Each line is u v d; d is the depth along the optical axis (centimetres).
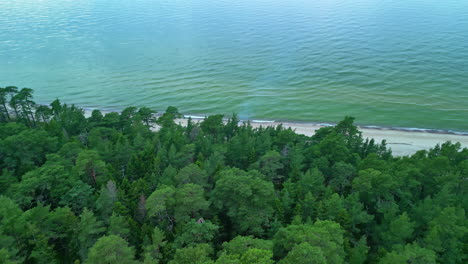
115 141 7412
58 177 4881
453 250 4159
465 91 14238
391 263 3559
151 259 3319
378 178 5050
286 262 3147
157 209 3919
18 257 3519
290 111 12719
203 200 4241
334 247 3250
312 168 5975
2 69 18875
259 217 4188
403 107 12750
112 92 15350
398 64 18225
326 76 16988
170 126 8556
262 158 5966
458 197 5225
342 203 4844
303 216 4756
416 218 4806
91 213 3938
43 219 4134
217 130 8506
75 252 4056
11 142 5884
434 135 10281
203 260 3200
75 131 8450
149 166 5962
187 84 16250
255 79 16888
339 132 7706
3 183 5181
